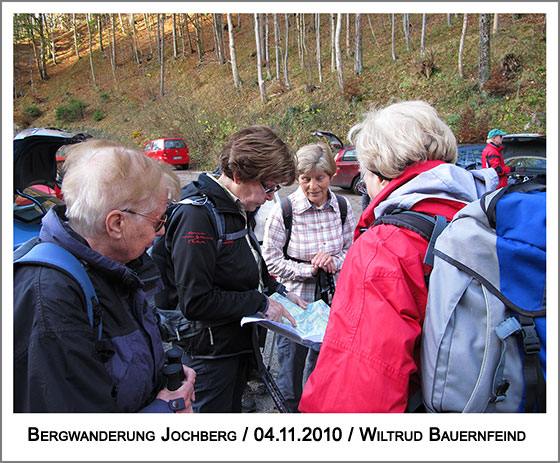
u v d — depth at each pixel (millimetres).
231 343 1569
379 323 988
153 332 1174
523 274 917
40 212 2564
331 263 2123
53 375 879
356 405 996
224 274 1534
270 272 2215
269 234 2205
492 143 6410
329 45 26641
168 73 33656
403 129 1167
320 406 1055
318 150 2105
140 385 1073
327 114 18203
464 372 928
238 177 1509
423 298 1031
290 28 31281
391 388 967
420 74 18188
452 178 1111
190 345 1577
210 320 1539
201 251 1433
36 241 1096
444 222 1068
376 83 19172
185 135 21109
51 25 50094
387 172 1203
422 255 1039
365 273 1038
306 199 2182
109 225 1034
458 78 16859
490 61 16562
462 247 967
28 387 881
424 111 1206
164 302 1585
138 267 1266
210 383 1575
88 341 954
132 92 33406
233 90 25125
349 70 21469
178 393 1208
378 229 1107
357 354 1004
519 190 1021
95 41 47188
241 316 1505
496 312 926
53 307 903
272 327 1484
